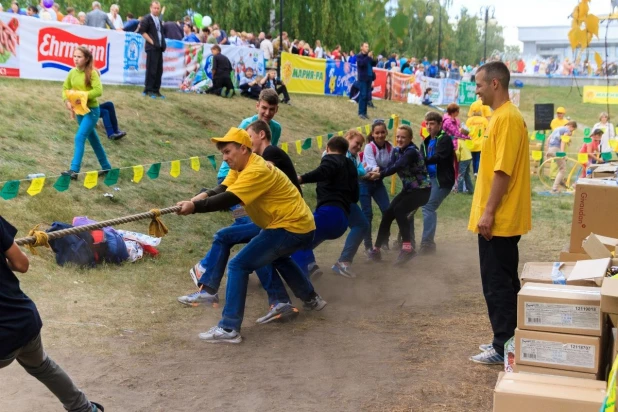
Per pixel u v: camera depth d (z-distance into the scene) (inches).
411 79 1066.1
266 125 239.5
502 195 183.0
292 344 211.3
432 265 331.3
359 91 815.7
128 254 295.3
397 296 271.4
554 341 149.6
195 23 844.0
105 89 548.1
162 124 525.0
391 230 419.8
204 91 665.0
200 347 207.0
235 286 212.4
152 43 564.4
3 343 126.0
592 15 157.2
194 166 327.3
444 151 342.3
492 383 179.8
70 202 342.3
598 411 123.3
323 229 274.7
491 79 185.2
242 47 719.1
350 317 241.0
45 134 418.6
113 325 221.1
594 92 1510.8
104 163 384.5
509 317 189.0
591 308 147.5
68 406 146.1
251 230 244.4
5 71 489.1
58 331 211.5
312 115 743.1
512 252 188.7
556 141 671.8
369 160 338.0
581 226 204.4
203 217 382.3
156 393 173.6
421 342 213.5
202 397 171.8
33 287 247.9
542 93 1614.2
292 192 215.2
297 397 171.9
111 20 642.8
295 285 239.1
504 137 181.5
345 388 177.2
